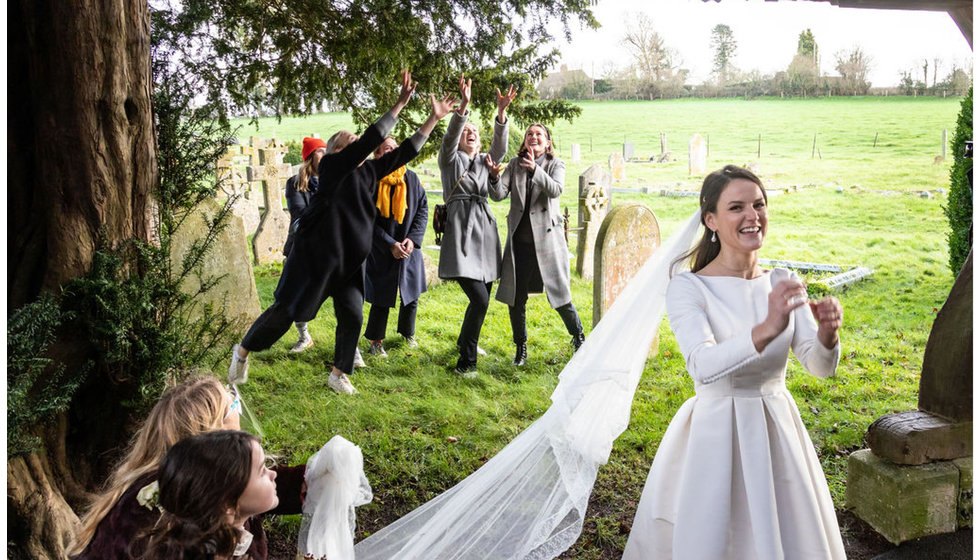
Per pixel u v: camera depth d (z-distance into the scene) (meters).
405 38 5.27
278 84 5.61
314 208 4.61
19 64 2.95
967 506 3.25
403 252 5.52
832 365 2.36
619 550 3.24
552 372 5.56
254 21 5.24
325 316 6.90
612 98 53.69
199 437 1.88
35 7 2.86
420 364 5.68
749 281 2.51
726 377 2.41
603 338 2.69
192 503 1.80
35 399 2.85
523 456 2.90
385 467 4.00
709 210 2.54
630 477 3.88
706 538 2.32
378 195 5.54
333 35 5.30
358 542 3.29
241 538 1.97
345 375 5.09
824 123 34.72
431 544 2.71
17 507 2.75
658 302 2.68
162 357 3.11
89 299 2.97
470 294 5.33
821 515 2.45
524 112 6.20
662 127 36.28
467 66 5.71
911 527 3.16
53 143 2.92
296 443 4.34
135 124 3.07
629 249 5.54
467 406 4.88
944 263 9.68
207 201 5.78
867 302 7.76
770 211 14.75
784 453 2.37
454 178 5.28
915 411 3.32
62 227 2.96
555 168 5.54
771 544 2.26
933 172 20.67
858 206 15.02
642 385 5.23
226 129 3.57
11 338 2.56
